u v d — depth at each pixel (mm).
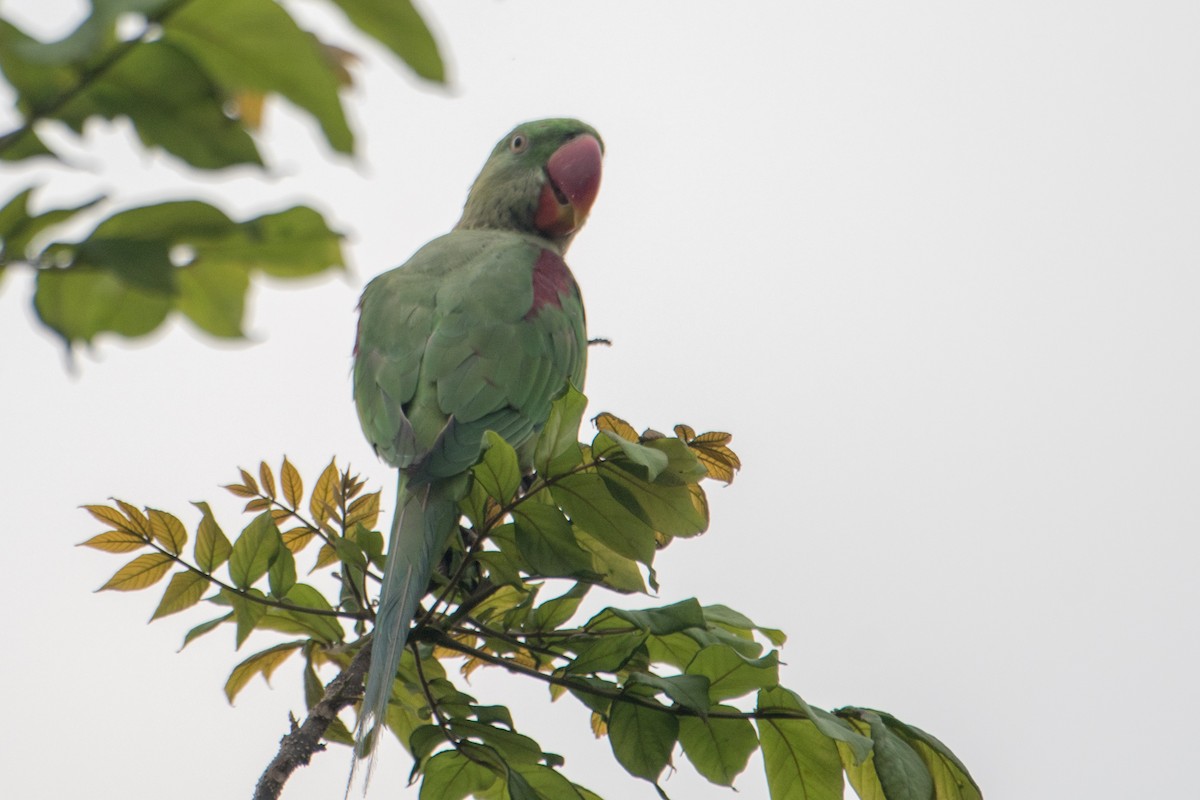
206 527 5469
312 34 2070
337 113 2119
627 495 5160
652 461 4852
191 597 5578
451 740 5320
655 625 5074
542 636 5621
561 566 5258
